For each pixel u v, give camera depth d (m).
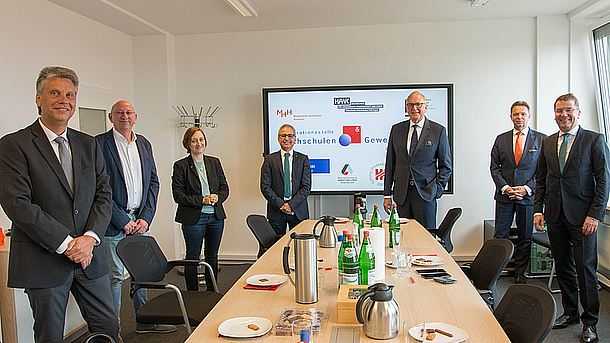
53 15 4.09
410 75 5.16
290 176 4.33
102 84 4.82
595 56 4.81
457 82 5.12
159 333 3.41
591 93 4.89
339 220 4.00
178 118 5.54
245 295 1.99
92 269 2.41
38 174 2.22
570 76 4.91
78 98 4.42
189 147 3.98
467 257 5.21
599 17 4.79
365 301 1.55
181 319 2.41
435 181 4.09
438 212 5.22
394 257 2.40
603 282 4.29
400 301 1.85
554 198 3.15
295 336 1.42
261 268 2.45
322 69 5.28
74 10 4.32
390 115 5.04
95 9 4.30
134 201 3.29
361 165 5.10
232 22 4.99
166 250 5.44
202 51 5.47
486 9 4.68
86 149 2.44
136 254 2.58
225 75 5.45
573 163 3.04
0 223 3.35
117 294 3.22
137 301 3.38
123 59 5.23
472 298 1.88
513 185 4.29
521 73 5.04
